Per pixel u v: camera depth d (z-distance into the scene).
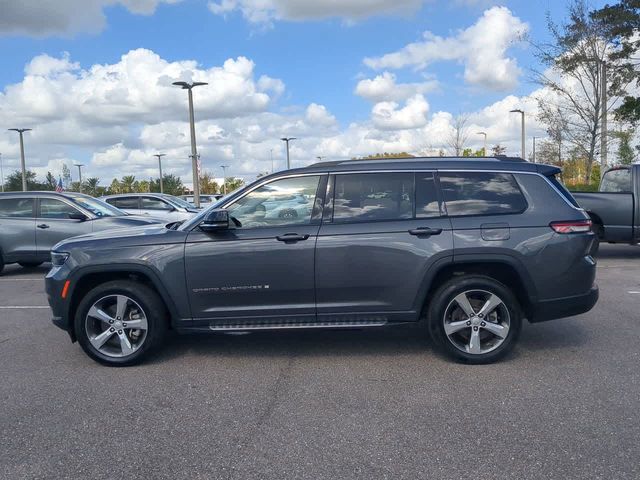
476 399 4.57
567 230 5.29
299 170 5.56
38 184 61.91
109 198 18.36
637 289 8.98
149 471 3.55
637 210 11.68
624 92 27.70
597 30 26.03
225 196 5.83
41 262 12.23
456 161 5.55
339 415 4.33
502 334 5.32
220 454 3.75
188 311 5.46
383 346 6.08
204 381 5.14
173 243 5.45
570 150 28.55
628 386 4.79
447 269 5.41
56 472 3.56
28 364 5.73
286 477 3.45
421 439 3.90
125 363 5.55
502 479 3.37
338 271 5.33
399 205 5.43
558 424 4.09
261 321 5.46
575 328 6.65
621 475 3.39
